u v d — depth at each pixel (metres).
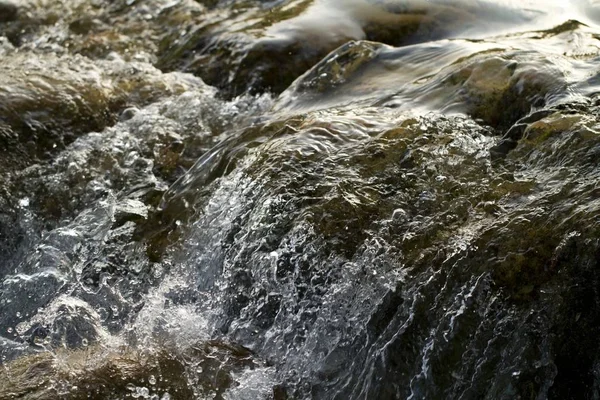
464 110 1.86
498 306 1.50
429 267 1.55
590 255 1.47
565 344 1.46
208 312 1.70
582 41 2.14
